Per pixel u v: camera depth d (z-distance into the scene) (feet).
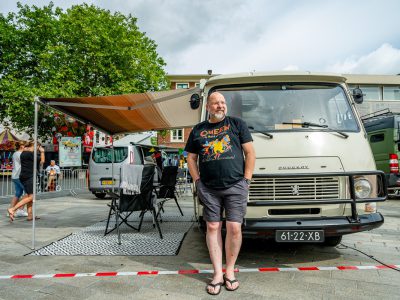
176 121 22.70
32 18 88.74
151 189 19.89
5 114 87.92
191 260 14.99
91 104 18.80
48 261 14.80
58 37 86.02
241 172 11.45
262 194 13.30
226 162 11.28
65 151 55.77
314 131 14.03
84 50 80.59
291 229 12.78
